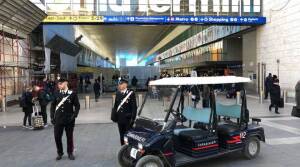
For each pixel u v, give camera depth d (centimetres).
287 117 1341
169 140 602
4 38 1847
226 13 2622
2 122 1307
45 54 2527
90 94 3183
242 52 3362
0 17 1620
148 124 631
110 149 832
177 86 653
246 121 728
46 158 756
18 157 768
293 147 839
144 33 5269
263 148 830
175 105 694
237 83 717
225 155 763
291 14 2244
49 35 2638
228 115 758
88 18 2423
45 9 2384
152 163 582
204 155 645
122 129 728
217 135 683
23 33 2075
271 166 679
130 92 723
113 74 3956
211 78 690
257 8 2666
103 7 2494
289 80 2283
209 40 3847
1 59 1795
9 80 1936
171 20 2489
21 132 1087
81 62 4653
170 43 6575
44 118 1182
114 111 732
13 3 1620
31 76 2353
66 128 735
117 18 2450
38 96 1173
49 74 2558
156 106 668
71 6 2427
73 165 699
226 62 3456
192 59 4831
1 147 872
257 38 2800
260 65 2680
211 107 674
